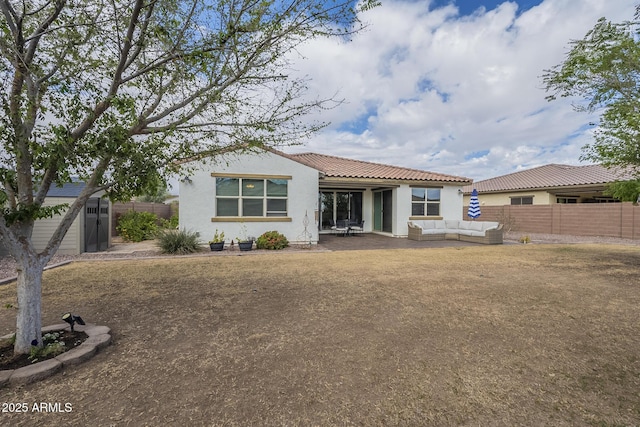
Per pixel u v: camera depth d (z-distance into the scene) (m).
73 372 2.81
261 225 11.91
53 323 4.02
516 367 2.94
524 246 12.20
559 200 21.53
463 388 2.59
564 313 4.45
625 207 15.08
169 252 10.09
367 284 6.11
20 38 2.88
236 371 2.85
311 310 4.56
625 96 6.79
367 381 2.69
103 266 7.95
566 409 2.32
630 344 3.45
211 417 2.21
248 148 4.45
